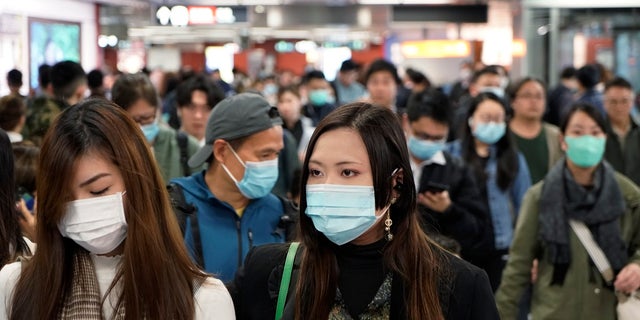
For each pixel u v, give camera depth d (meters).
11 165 2.60
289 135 5.05
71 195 1.93
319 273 2.06
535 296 4.09
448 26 19.30
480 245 4.27
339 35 24.06
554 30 16.91
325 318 2.04
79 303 2.01
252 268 2.23
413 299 2.00
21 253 2.62
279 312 2.13
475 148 4.87
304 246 2.14
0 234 2.54
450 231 4.16
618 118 6.17
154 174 2.01
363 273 2.07
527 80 5.74
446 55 22.33
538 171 5.69
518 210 4.88
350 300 2.05
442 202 4.08
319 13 19.09
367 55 31.19
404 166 2.04
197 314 2.01
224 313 2.05
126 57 21.00
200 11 17.75
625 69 16.14
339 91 10.77
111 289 2.00
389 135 2.02
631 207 3.98
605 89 6.27
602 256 3.88
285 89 7.09
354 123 2.02
